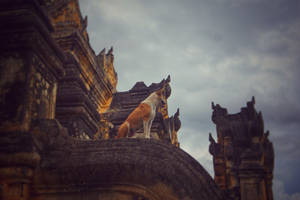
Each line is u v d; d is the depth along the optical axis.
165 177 5.18
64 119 9.00
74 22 9.81
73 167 5.43
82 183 5.45
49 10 9.80
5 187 5.16
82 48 9.95
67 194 5.45
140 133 10.50
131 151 5.47
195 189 5.12
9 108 5.51
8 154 5.17
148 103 9.07
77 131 8.82
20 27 5.95
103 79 11.62
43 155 5.59
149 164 5.27
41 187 5.44
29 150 5.17
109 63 13.31
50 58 6.41
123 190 5.38
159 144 5.52
